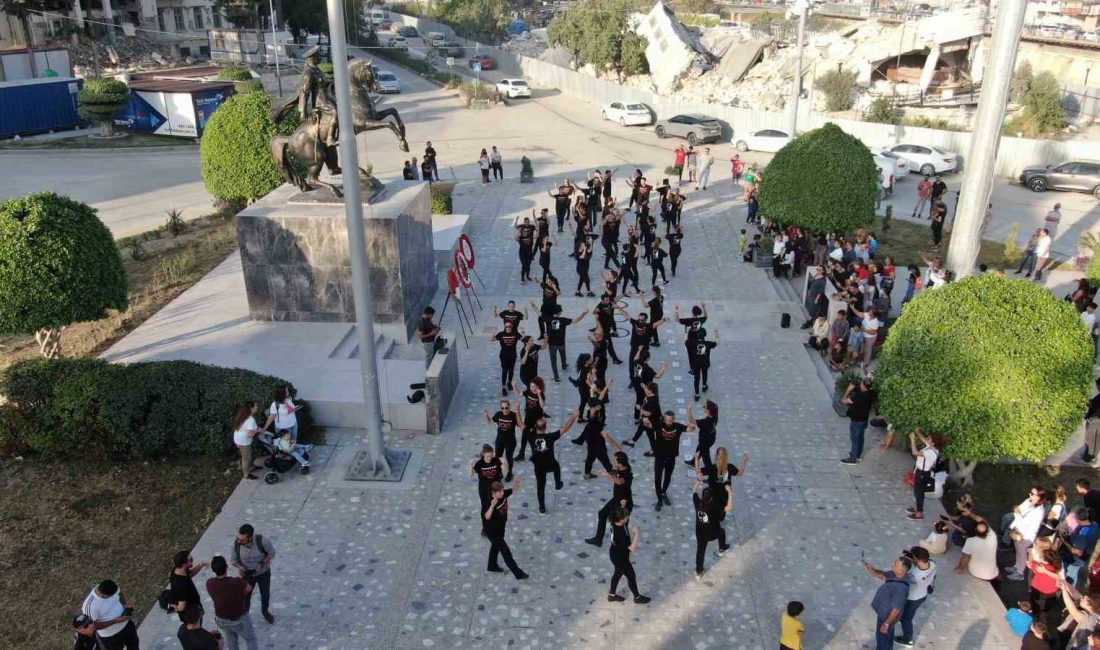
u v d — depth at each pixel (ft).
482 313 64.08
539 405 41.06
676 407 50.14
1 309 48.78
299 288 57.67
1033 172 102.37
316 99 56.54
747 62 166.40
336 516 39.47
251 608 33.60
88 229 51.49
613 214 72.59
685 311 64.85
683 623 32.96
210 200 97.71
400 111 162.20
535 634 32.35
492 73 224.53
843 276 60.64
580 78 179.01
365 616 33.27
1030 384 37.65
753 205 85.10
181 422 43.60
